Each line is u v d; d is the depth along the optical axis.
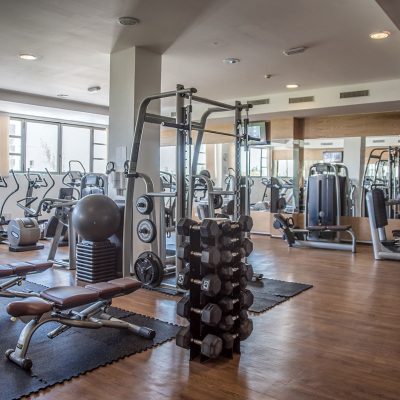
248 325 2.83
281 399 2.21
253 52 5.15
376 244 6.16
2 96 7.45
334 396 2.25
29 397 2.20
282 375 2.49
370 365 2.63
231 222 2.76
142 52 5.07
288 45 4.89
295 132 8.59
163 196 4.23
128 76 5.07
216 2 3.74
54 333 2.83
